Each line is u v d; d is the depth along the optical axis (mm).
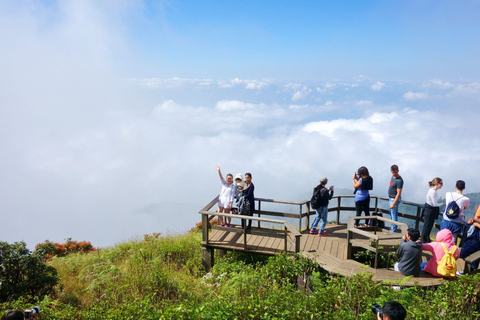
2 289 7441
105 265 10430
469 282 5492
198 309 4945
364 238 9648
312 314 4707
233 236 10234
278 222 8602
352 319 4711
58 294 8188
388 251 7340
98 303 6953
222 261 9742
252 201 10016
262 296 5605
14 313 4039
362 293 5367
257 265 7996
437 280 6461
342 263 7547
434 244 6715
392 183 10109
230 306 4949
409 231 6695
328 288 5484
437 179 8680
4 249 7699
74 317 5496
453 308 5230
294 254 7859
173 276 8734
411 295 5531
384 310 3459
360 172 10094
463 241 8211
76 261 11469
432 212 8789
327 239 9742
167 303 6352
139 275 8039
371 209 10758
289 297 5250
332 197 10117
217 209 11000
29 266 7754
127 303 6090
